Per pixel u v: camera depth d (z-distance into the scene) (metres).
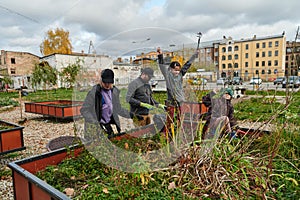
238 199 1.55
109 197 1.56
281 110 2.29
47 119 7.50
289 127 2.46
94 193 1.62
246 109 5.39
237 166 1.87
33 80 15.26
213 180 1.71
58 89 19.03
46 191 1.41
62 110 6.50
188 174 1.85
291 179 1.68
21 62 36.69
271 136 2.31
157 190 1.65
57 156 2.19
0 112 10.15
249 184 1.75
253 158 1.92
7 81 25.58
